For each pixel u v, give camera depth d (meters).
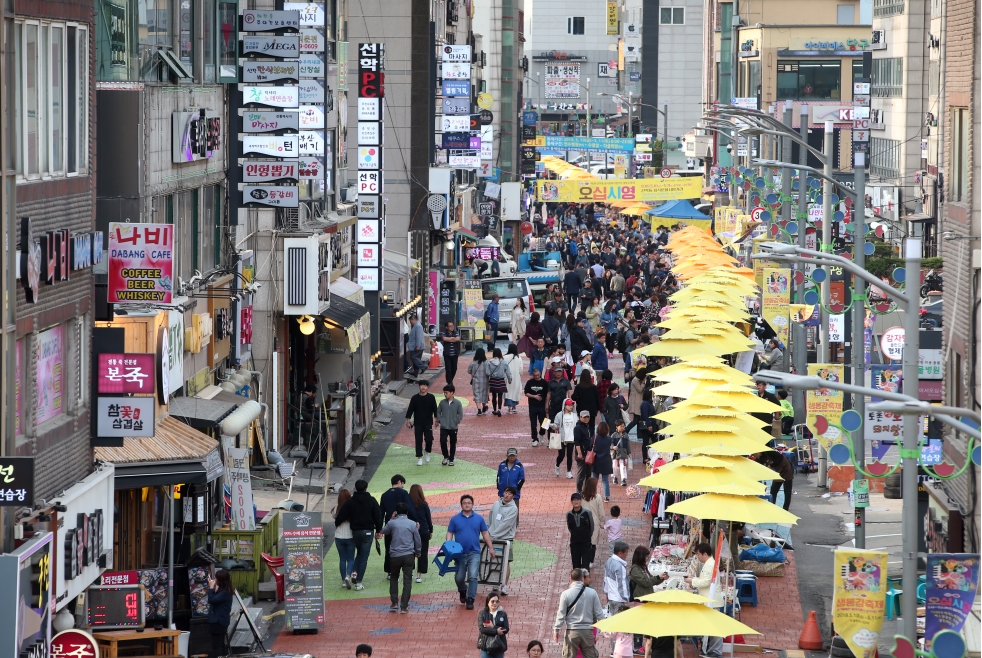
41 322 46.41
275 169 77.12
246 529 63.19
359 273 113.56
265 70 76.88
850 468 71.38
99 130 59.41
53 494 47.28
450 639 56.09
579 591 50.91
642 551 56.06
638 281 163.88
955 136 66.31
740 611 59.84
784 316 94.75
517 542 71.81
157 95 63.62
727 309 94.56
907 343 42.31
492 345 142.00
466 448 96.38
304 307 85.06
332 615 59.81
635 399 93.75
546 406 98.94
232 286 77.50
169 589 53.47
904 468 41.59
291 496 77.88
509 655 54.31
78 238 49.44
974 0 62.19
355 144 141.12
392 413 109.44
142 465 53.22
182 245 68.88
